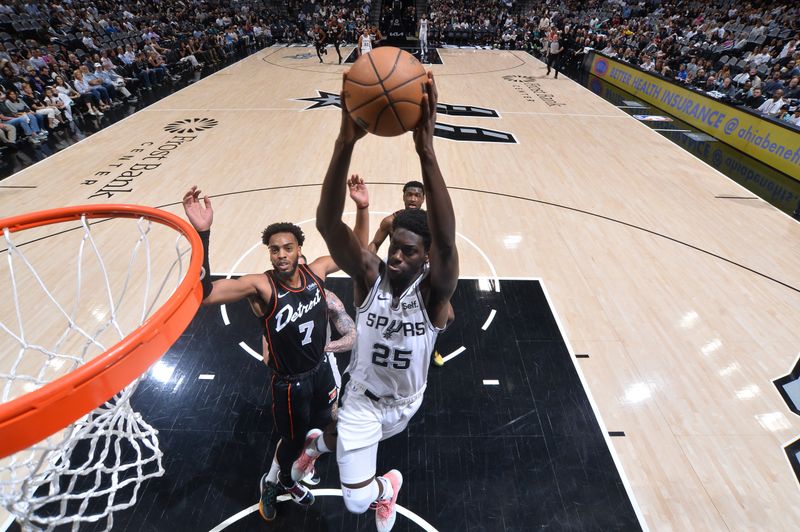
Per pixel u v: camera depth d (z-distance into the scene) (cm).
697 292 515
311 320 261
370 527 292
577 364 416
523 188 745
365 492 218
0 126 859
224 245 572
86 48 1341
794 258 581
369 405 219
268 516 291
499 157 866
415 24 2331
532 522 297
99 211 258
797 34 1250
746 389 398
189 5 2039
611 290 514
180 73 1526
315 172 777
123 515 292
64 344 418
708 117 1029
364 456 217
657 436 355
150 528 287
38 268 522
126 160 820
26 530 203
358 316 207
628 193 739
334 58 1800
